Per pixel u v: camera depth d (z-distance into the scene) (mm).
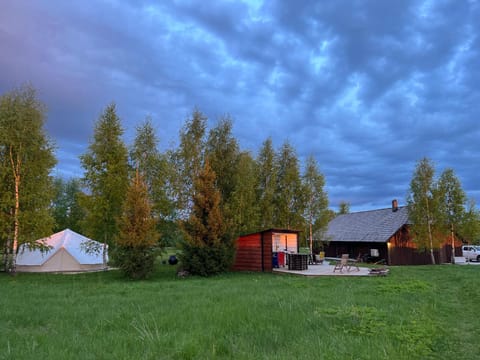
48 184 21828
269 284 15195
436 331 6953
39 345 6062
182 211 22625
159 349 5676
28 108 21031
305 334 6586
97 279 18922
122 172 22547
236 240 21766
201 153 23234
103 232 22656
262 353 5539
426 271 21922
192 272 20516
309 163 30406
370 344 5801
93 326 7434
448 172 30844
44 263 23531
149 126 23453
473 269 23625
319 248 35281
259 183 27984
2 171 19859
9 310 9336
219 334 6543
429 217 30188
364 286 14016
